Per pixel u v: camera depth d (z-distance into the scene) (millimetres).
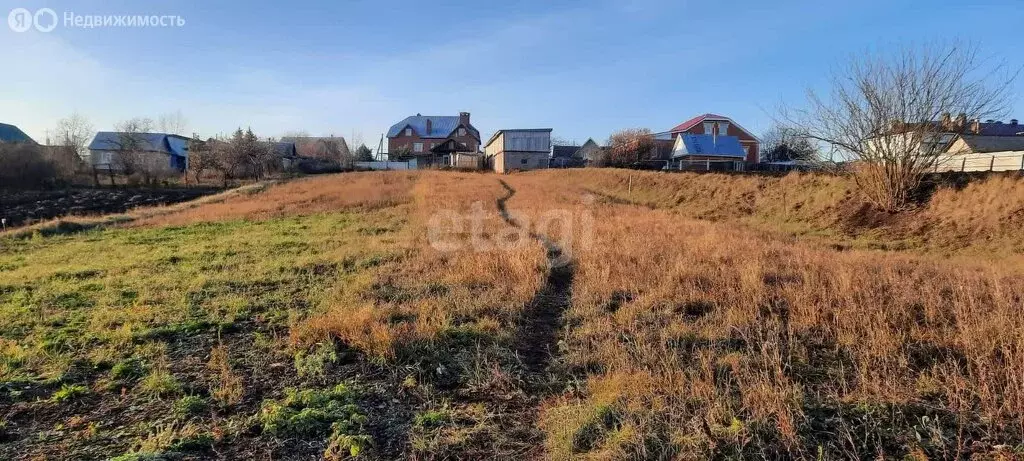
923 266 7512
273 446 3023
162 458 2820
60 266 8836
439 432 3184
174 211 19875
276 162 46125
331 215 17156
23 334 5004
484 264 7492
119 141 45156
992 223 11281
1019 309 4676
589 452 2904
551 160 50938
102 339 4781
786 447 2842
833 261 7391
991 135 29844
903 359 3785
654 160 44375
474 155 57094
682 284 6242
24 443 3039
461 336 4773
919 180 13812
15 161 29219
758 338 4449
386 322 5086
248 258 9289
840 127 15562
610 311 5578
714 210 18625
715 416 3123
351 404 3484
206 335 4957
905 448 2816
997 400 3211
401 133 71750
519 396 3697
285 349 4516
